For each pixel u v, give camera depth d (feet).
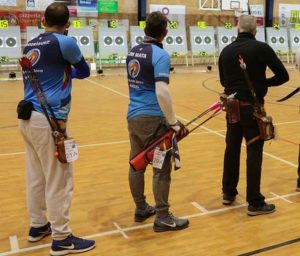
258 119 9.68
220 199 11.18
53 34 7.93
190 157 14.67
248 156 10.03
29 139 8.09
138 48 8.78
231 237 9.16
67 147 7.84
